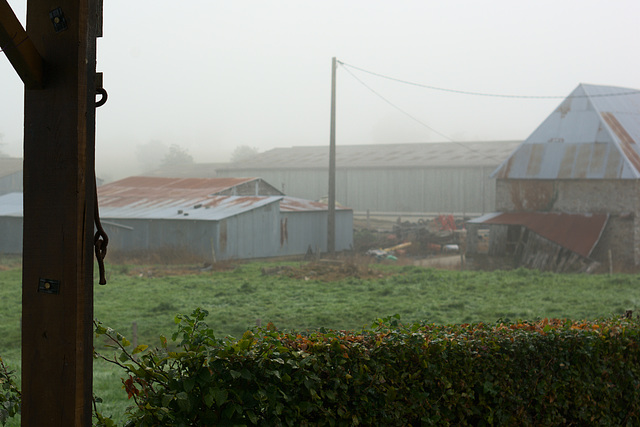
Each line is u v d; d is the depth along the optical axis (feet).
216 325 66.08
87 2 11.71
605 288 93.50
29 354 11.75
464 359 19.29
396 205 260.01
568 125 138.21
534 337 21.26
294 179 280.72
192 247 135.33
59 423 11.56
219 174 296.92
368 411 17.04
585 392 22.44
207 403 13.85
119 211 149.79
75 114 11.51
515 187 136.77
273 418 14.92
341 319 69.31
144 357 14.67
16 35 10.93
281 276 108.06
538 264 126.21
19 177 248.73
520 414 20.63
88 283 11.77
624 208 124.98
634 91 152.66
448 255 166.91
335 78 146.92
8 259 139.95
